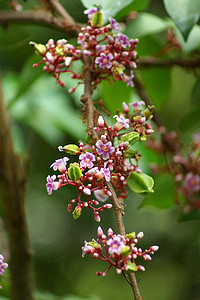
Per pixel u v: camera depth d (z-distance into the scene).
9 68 1.26
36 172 1.29
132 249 0.59
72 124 1.06
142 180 0.63
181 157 0.78
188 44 0.80
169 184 0.83
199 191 0.78
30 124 1.04
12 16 0.80
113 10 0.70
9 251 0.77
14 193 0.77
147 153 0.88
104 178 0.61
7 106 0.83
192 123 0.86
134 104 0.65
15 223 0.77
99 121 0.63
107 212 1.47
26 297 0.77
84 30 0.66
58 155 1.29
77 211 0.60
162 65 0.84
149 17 0.80
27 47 1.24
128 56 0.66
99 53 0.66
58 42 0.66
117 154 0.61
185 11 0.71
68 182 0.61
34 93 1.06
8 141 0.77
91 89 0.67
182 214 0.78
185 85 1.44
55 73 0.67
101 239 0.60
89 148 0.64
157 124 0.82
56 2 0.77
